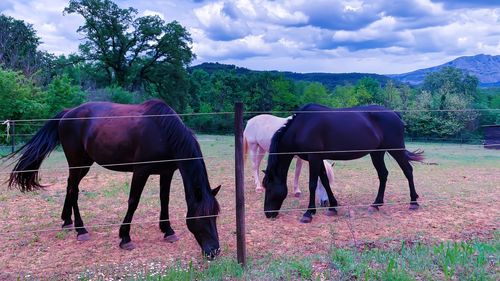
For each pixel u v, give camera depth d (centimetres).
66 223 529
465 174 1059
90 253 445
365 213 614
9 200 695
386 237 484
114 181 897
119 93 3173
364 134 596
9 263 414
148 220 575
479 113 2995
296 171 754
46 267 402
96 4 4022
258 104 5459
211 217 417
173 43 4344
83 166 507
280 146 602
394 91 4269
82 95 2342
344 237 493
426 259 391
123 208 648
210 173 1038
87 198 719
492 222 558
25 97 1808
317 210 638
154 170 464
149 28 4150
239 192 383
